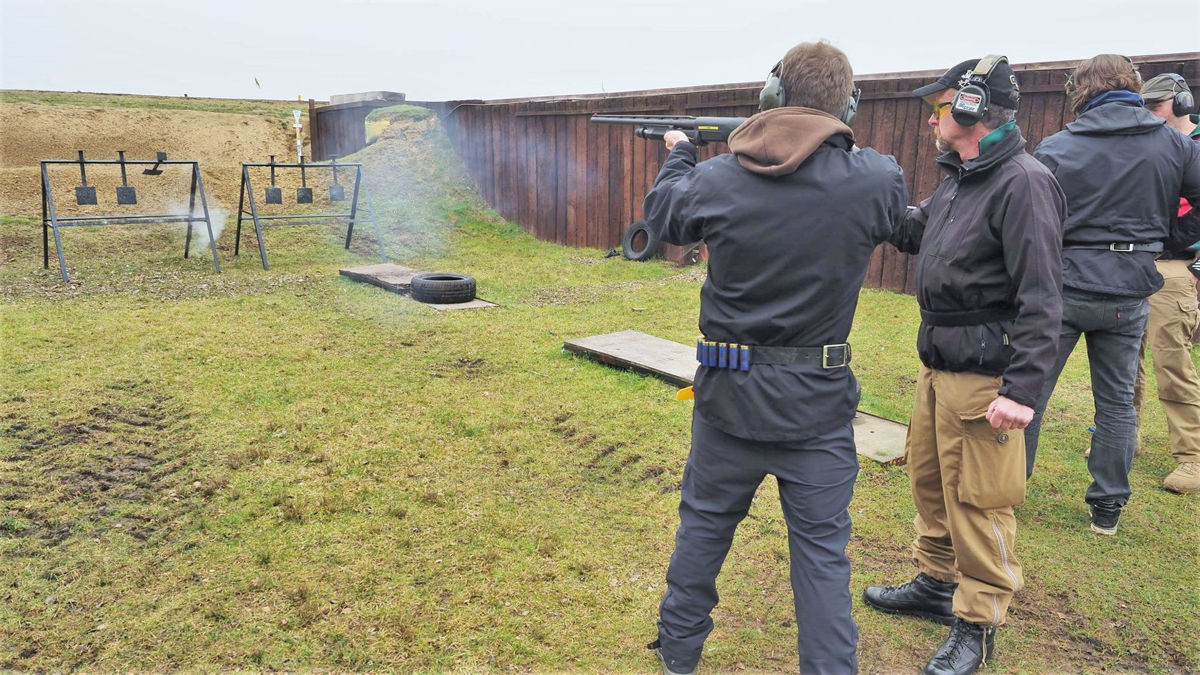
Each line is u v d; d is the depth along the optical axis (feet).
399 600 8.56
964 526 7.39
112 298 22.82
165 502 10.69
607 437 13.46
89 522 10.10
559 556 9.57
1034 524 10.66
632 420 14.26
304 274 27.81
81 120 48.32
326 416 14.02
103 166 37.83
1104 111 9.56
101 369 16.10
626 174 32.65
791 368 6.36
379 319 21.52
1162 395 11.76
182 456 12.18
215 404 14.42
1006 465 7.14
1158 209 9.55
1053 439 13.75
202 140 50.67
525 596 8.71
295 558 9.36
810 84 6.24
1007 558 7.39
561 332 20.72
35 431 12.87
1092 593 9.02
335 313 22.04
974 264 7.06
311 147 53.11
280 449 12.51
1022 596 8.96
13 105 47.44
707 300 6.81
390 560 9.37
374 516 10.44
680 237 6.96
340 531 10.02
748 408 6.43
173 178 37.24
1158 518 10.82
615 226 33.60
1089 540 10.22
